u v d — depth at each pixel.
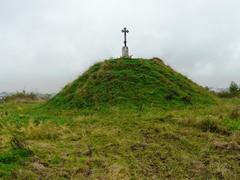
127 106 20.92
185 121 16.81
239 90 36.19
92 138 14.89
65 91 23.98
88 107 21.34
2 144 13.45
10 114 20.80
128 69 24.64
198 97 23.66
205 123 16.42
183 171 12.12
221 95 34.72
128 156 13.05
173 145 14.24
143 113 19.39
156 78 23.89
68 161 12.48
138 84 23.09
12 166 11.64
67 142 14.52
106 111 20.25
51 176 11.33
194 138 15.05
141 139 14.78
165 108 20.83
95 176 11.48
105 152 13.39
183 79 25.75
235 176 11.91
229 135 15.60
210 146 14.15
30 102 29.27
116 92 22.31
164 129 15.88
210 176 11.84
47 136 15.11
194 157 13.26
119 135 15.32
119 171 11.75
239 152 13.71
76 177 11.41
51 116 19.98
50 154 13.00
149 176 11.74
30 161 12.20
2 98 32.31
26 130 15.59
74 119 18.50
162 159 12.98
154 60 26.81
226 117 17.89
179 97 22.33
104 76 23.88
